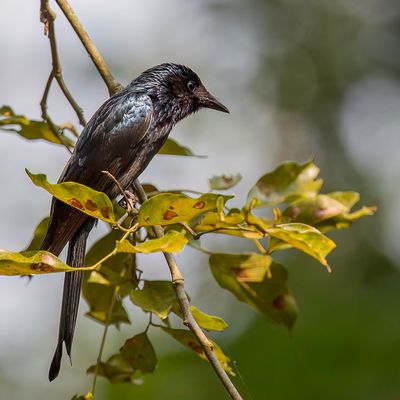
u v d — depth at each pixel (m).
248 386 12.10
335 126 18.50
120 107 9.20
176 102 9.79
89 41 8.63
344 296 13.86
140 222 6.32
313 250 6.52
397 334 12.39
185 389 12.27
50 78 8.66
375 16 18.81
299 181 7.92
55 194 6.25
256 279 8.04
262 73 18.89
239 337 12.67
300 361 12.19
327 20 18.80
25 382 15.37
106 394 12.32
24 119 8.64
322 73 18.66
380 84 18.50
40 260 6.04
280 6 18.84
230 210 7.23
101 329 14.62
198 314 6.86
